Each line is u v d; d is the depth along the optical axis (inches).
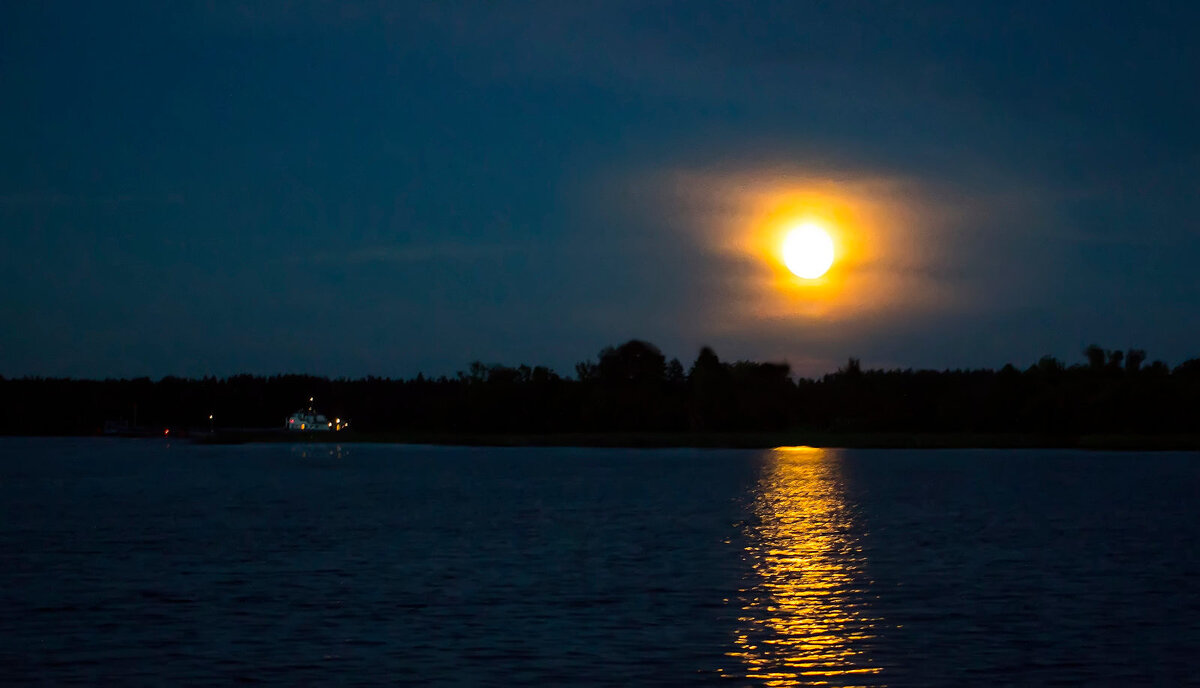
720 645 1229.7
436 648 1211.2
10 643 1235.9
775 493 3447.3
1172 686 1077.8
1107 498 3230.8
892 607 1441.9
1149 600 1491.1
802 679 1100.5
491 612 1397.6
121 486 3831.2
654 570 1743.4
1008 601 1482.5
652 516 2650.1
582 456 6525.6
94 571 1728.6
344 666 1138.7
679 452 7126.0
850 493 3449.8
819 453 6865.2
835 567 1785.2
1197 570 1754.4
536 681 1087.0
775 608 1429.6
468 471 4825.3
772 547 2037.4
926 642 1246.9
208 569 1745.8
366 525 2417.6
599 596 1508.4
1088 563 1836.9
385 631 1289.4
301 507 2908.5
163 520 2539.4
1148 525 2448.3
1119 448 7003.0
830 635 1278.3
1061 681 1094.4
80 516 2650.1
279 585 1592.0
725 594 1530.5
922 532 2309.3
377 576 1673.2
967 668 1140.5
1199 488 3631.9
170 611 1403.8
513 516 2645.2
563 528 2361.0
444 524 2440.9
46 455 6830.7
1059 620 1360.7
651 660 1165.7
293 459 6190.9
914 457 6181.1
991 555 1935.3
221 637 1259.8
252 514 2699.3
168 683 1083.3
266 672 1119.0
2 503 3056.1
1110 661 1165.7
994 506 2960.1
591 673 1115.3
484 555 1911.9
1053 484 3858.3
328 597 1497.3
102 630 1295.5
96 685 1077.1
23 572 1716.3
